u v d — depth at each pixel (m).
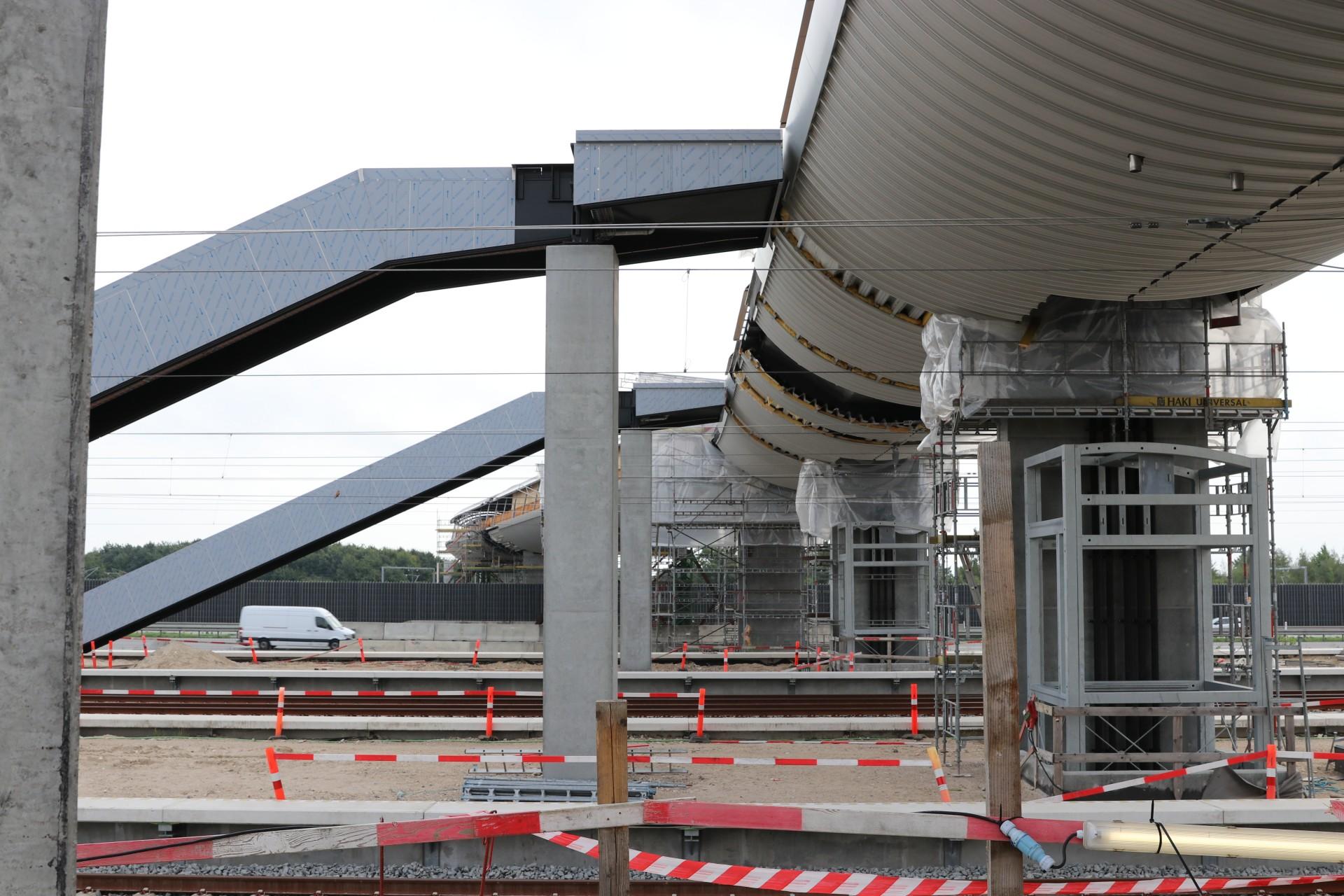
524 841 10.16
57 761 2.95
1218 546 12.55
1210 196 10.16
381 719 18.67
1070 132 9.55
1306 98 8.39
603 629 14.13
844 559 31.02
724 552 41.56
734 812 4.48
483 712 21.05
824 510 30.94
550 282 14.75
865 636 29.83
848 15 10.43
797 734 18.64
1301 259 12.13
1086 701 12.36
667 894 9.39
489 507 57.56
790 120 14.20
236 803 10.44
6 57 2.99
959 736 14.88
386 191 15.84
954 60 9.54
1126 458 13.20
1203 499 12.46
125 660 33.75
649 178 14.52
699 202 14.84
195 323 16.58
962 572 17.89
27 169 2.99
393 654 34.41
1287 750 12.30
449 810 10.07
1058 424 14.55
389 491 30.80
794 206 15.08
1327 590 53.75
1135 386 13.97
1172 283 12.83
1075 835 4.20
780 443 30.95
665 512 37.84
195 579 29.45
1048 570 14.60
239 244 16.53
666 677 26.77
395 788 13.62
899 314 17.31
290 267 16.31
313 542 30.14
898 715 21.91
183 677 25.84
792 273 17.97
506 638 48.41
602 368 14.52
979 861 10.09
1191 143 9.21
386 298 17.64
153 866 9.98
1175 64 8.27
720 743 17.88
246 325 16.52
